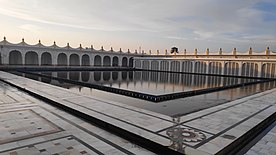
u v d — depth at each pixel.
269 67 29.78
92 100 11.06
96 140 6.07
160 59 45.12
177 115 9.01
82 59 49.19
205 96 14.59
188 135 6.23
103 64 51.94
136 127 6.80
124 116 8.09
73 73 32.41
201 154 4.91
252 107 10.23
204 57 40.31
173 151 5.19
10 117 7.98
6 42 35.56
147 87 16.83
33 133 6.39
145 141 5.91
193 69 39.12
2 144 5.52
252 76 31.70
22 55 37.81
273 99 12.70
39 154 5.02
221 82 22.64
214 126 7.10
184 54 44.38
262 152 5.54
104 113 8.43
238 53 35.47
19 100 11.24
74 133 6.55
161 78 26.41
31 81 18.94
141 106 10.98
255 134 7.08
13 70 34.62
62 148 5.42
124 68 49.53
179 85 18.78
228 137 6.10
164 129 6.70
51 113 8.83
